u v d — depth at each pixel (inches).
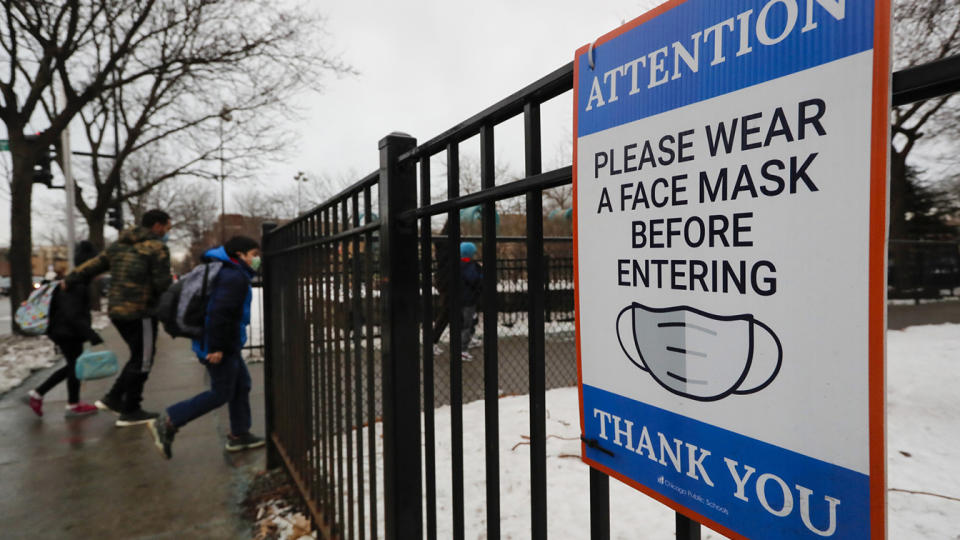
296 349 113.7
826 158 21.1
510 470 123.9
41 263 2491.4
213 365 134.4
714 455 26.5
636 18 30.3
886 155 18.9
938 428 145.2
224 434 167.8
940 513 98.6
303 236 106.9
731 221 25.1
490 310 44.3
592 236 34.0
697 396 27.2
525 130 39.3
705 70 26.2
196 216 1331.2
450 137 49.3
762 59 23.5
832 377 21.2
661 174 28.7
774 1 23.0
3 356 307.4
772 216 23.3
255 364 273.9
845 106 20.4
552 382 210.8
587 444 35.2
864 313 19.9
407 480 60.8
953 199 575.8
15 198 410.0
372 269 69.7
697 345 27.1
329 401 89.7
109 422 181.6
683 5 27.4
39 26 397.7
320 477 98.7
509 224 292.8
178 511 115.5
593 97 33.5
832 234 21.0
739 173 24.6
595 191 33.5
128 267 174.6
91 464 142.8
